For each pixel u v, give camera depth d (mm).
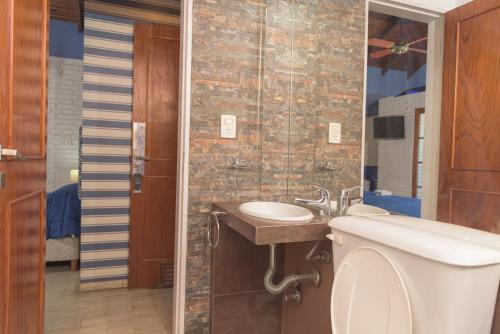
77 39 4328
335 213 1515
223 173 1771
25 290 1254
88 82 2518
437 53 1170
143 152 2613
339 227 1105
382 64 1315
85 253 2562
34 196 1350
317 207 1494
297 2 1828
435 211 1115
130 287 2629
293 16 1828
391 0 1272
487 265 776
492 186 1026
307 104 1854
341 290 1073
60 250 2945
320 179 1763
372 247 962
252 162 1819
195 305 1754
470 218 1078
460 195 1088
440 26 1188
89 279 2578
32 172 1312
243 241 1776
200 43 1705
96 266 2592
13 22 1057
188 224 1725
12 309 1107
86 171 2545
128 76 2613
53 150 4320
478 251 778
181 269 1717
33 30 1276
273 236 1247
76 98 4379
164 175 2668
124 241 2654
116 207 2627
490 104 1040
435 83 1149
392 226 979
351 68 1532
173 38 2656
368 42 1426
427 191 1121
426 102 1150
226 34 1750
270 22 1790
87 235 2561
